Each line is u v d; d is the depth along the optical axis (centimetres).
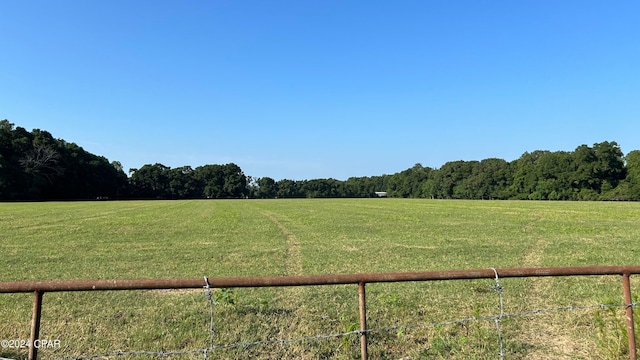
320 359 525
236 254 1420
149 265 1218
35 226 2495
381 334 598
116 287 313
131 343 581
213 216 3556
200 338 594
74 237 1942
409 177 14962
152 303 779
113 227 2462
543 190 9788
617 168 8931
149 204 6656
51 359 526
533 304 761
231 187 15212
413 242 1697
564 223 2531
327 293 845
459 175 12562
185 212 4212
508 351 539
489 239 1767
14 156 8144
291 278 333
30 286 312
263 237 1941
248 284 324
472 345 554
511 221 2723
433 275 350
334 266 1176
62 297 821
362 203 7150
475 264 1187
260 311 723
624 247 1492
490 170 11731
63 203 6569
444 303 766
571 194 9362
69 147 10275
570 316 680
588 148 9250
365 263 1218
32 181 8169
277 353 539
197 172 15488
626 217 2986
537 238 1789
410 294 830
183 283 317
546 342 574
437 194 13138
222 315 700
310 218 3238
